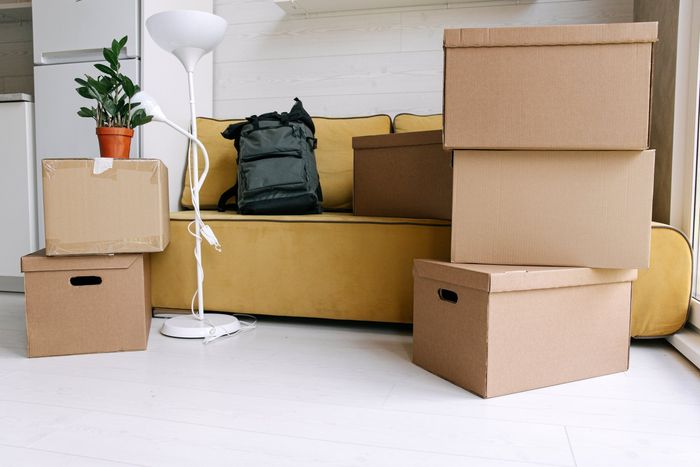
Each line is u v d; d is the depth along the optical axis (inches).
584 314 54.8
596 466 37.2
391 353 64.9
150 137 90.7
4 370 57.6
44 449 39.4
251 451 39.2
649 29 49.8
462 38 52.6
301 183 83.0
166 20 65.9
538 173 53.7
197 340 69.8
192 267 78.7
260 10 110.3
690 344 60.4
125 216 63.1
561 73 51.5
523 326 51.3
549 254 54.1
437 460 38.0
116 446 39.9
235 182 97.1
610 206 52.9
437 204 72.8
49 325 62.4
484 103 53.0
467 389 52.2
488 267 52.9
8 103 94.3
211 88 112.3
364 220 73.8
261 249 76.8
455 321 53.8
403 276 72.5
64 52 91.4
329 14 107.0
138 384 53.2
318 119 101.2
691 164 69.4
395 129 97.7
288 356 63.1
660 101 78.2
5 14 113.7
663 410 47.3
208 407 47.4
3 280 100.0
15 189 95.3
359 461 37.8
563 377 54.1
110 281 63.8
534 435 42.1
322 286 75.1
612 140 51.2
